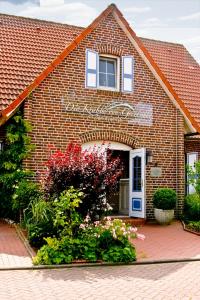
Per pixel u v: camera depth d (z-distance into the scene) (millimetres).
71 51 16656
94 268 10641
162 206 16734
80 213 12156
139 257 11781
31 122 15727
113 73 17844
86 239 11617
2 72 17297
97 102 16953
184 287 8930
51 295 8172
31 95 15789
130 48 17859
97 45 17250
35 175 15625
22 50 18984
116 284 9102
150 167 17734
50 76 16203
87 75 16859
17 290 8461
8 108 15164
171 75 22391
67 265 10648
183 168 18281
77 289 8648
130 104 17562
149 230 15836
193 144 19766
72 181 12125
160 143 18031
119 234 11750
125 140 17344
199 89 22219
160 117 18125
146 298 8078
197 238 14703
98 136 16844
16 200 14234
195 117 20141
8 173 15508
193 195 17953
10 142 15750
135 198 17406
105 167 12375
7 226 14828
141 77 17891
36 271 10156
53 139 16078
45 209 12320
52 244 11180
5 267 10203
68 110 16406
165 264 11352
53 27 21375
